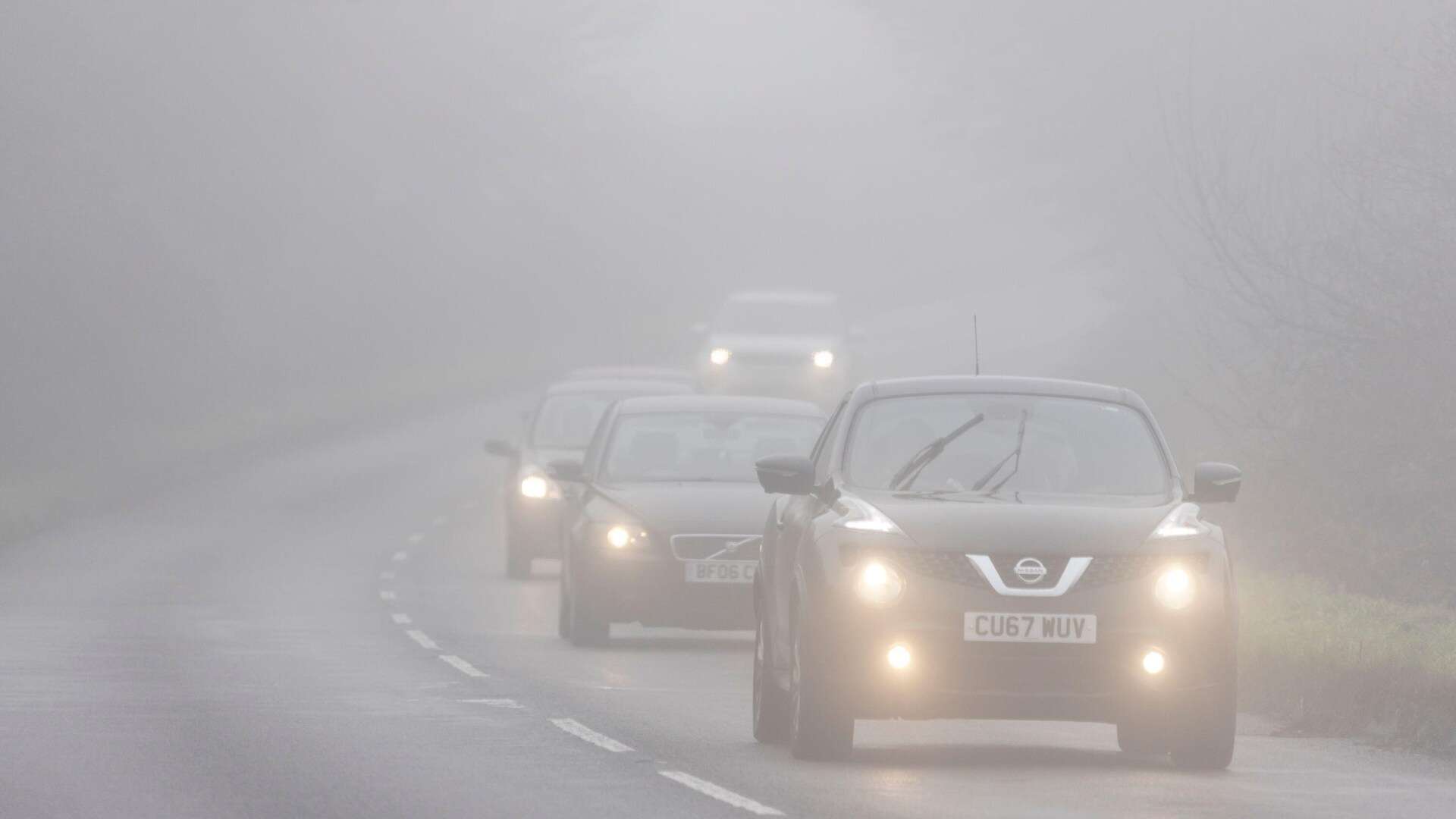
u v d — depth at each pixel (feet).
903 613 129.70
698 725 155.74
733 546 216.54
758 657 151.43
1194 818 115.24
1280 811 117.91
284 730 151.53
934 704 129.90
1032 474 141.28
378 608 267.59
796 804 119.03
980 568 130.11
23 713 161.58
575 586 219.61
